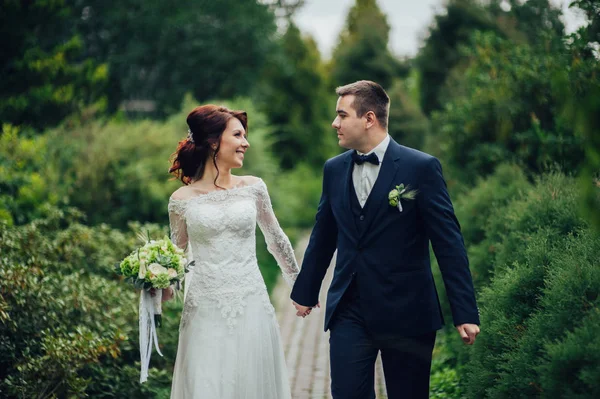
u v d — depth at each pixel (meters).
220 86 20.95
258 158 13.88
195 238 4.12
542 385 3.18
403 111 18.38
